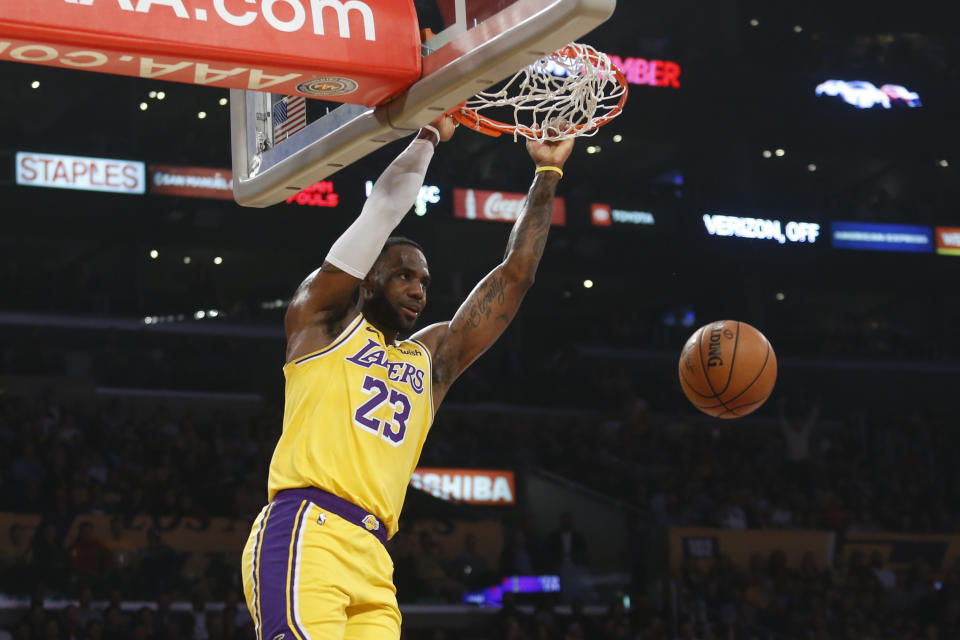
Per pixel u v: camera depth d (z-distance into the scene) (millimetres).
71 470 17422
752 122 31781
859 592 18953
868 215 32969
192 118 29766
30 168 25344
